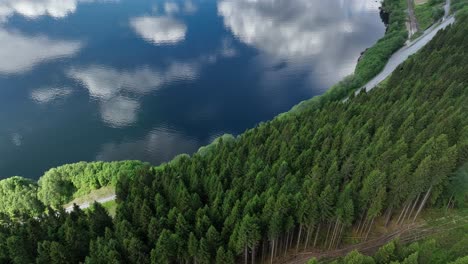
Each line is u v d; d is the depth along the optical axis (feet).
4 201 436.76
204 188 362.74
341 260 287.48
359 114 438.81
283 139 410.52
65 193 453.17
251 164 363.35
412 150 358.43
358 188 335.47
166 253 296.71
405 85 497.05
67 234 307.37
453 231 313.73
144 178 380.17
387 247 259.19
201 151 476.54
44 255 299.99
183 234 308.81
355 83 616.80
